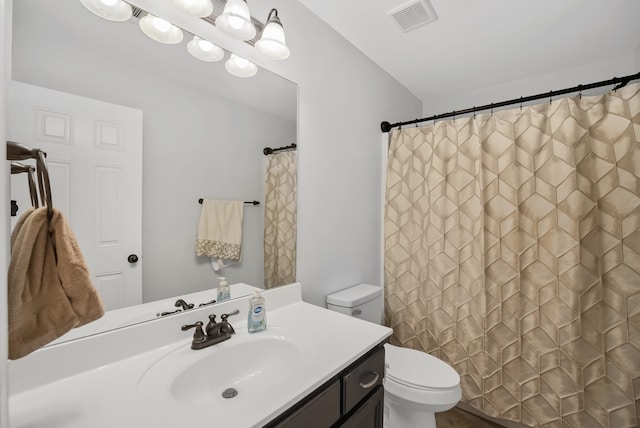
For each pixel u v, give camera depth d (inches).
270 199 54.1
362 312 65.4
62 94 31.5
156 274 39.8
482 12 59.4
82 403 26.6
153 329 37.0
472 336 68.9
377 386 40.9
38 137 29.8
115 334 33.9
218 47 45.3
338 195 68.5
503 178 65.6
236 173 49.0
